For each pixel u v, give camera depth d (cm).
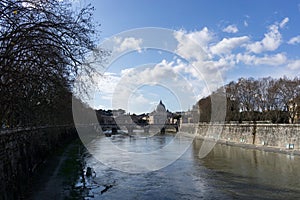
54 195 2697
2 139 2203
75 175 3612
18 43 1750
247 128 8138
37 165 3828
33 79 1925
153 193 2794
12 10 1605
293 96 8256
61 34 1788
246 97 9375
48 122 4775
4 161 2206
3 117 2212
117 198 2620
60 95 2611
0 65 1730
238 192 2809
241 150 6625
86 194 2758
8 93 1942
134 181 3294
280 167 4234
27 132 3259
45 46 1830
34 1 1652
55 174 3669
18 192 2527
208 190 2889
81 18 1839
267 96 8881
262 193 2761
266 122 7869
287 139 6381
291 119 7944
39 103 2927
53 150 5638
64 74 2169
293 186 3023
